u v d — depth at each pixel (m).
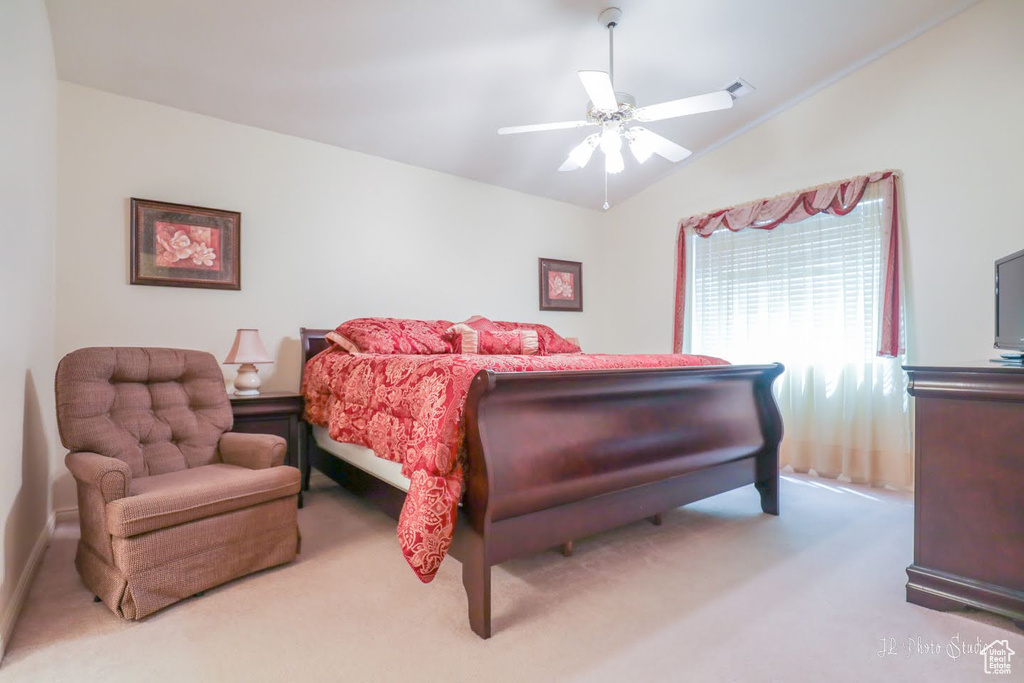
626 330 5.11
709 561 2.15
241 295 3.26
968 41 3.00
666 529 2.53
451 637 1.59
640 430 2.13
